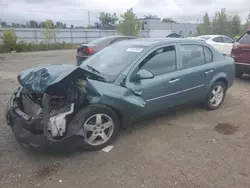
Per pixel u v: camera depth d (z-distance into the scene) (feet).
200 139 13.21
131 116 12.61
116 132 12.36
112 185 9.46
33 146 10.39
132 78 12.46
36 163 10.80
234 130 14.40
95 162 10.93
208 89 16.55
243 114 16.97
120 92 11.89
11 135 13.35
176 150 12.05
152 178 9.90
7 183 9.50
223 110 17.75
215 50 17.29
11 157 11.22
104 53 15.16
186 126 14.83
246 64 25.46
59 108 10.87
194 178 9.93
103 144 11.93
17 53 68.13
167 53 14.11
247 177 10.03
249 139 13.29
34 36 102.22
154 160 11.16
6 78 29.19
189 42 15.49
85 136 11.17
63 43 93.97
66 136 10.44
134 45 14.32
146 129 14.32
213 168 10.61
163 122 15.35
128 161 11.04
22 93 12.57
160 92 13.48
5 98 20.29
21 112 11.28
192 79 15.08
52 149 10.49
